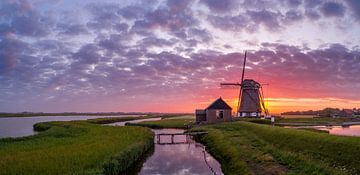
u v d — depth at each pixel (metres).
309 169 22.02
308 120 91.06
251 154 30.17
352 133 50.84
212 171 28.69
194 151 41.78
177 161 34.06
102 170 22.14
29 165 22.89
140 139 41.22
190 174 27.59
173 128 80.31
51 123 90.38
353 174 19.44
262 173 23.66
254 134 43.44
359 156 21.22
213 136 47.97
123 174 27.70
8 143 39.34
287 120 88.75
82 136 45.66
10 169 21.64
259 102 84.88
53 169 21.78
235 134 46.75
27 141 41.47
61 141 40.03
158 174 27.66
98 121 111.12
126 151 29.73
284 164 25.17
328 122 85.75
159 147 46.44
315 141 28.25
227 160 31.34
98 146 33.06
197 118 80.81
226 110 77.94
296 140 31.25
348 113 150.38
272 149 30.70
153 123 89.56
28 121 165.62
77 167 22.45
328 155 24.08
